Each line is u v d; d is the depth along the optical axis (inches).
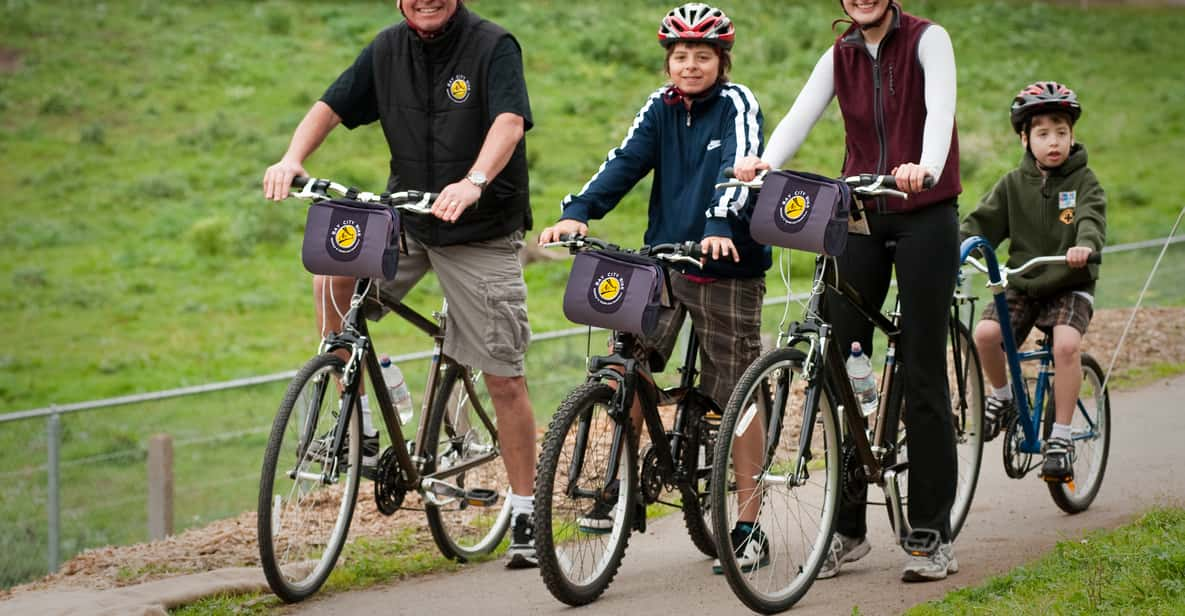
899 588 411.8
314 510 435.5
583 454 397.1
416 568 467.8
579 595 399.2
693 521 439.2
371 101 460.8
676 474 420.8
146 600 418.0
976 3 4653.1
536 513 384.8
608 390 400.2
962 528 490.0
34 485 1117.1
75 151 3107.8
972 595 379.6
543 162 3004.4
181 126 3289.9
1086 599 351.6
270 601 422.0
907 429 416.5
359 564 466.0
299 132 442.9
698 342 433.1
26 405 1813.5
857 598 402.9
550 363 1149.1
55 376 1940.2
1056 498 494.3
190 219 2711.6
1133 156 3078.2
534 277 2324.1
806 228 368.2
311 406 411.8
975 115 3225.9
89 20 4003.4
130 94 3454.7
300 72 3700.8
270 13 4060.0
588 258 383.9
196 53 3809.1
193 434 1180.5
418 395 903.1
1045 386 498.6
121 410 1213.7
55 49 3772.1
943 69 394.9
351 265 398.9
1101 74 3853.3
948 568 422.9
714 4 4328.3
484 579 450.6
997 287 470.3
